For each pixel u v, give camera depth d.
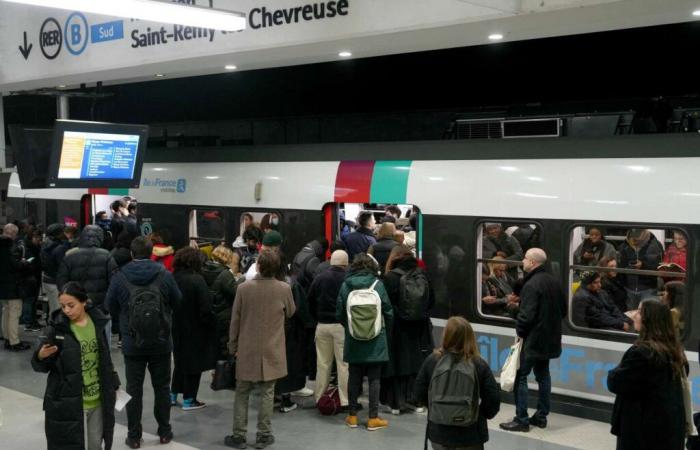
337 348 7.10
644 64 11.12
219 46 7.96
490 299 7.53
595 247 6.86
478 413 4.52
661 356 4.27
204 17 5.82
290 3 7.35
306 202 8.97
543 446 6.21
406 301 6.79
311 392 7.75
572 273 6.98
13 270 9.62
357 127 14.77
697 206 6.27
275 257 6.17
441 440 4.52
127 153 8.73
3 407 7.36
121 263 8.60
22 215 13.34
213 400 7.63
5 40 10.45
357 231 8.67
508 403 7.45
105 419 5.28
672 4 5.73
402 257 6.95
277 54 7.96
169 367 6.31
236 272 7.61
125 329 6.08
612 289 6.78
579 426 6.71
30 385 8.16
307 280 7.80
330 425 6.80
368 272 6.59
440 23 6.42
